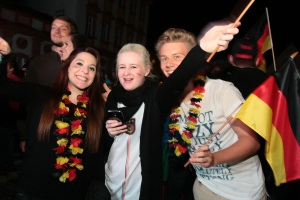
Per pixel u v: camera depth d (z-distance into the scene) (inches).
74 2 828.6
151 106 88.4
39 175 84.3
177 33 92.8
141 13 1125.1
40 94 89.7
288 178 80.1
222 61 125.9
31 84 90.3
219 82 85.9
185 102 92.7
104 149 100.7
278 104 80.8
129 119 92.7
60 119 88.3
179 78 77.5
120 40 1020.5
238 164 84.4
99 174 94.0
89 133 91.2
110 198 91.4
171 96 81.4
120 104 96.6
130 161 93.0
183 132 89.4
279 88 81.7
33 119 87.8
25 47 732.7
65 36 135.6
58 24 136.5
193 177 109.0
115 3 973.8
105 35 952.3
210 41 73.1
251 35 154.9
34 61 136.4
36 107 88.6
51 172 84.5
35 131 86.7
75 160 86.5
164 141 102.1
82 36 126.5
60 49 135.1
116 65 100.0
